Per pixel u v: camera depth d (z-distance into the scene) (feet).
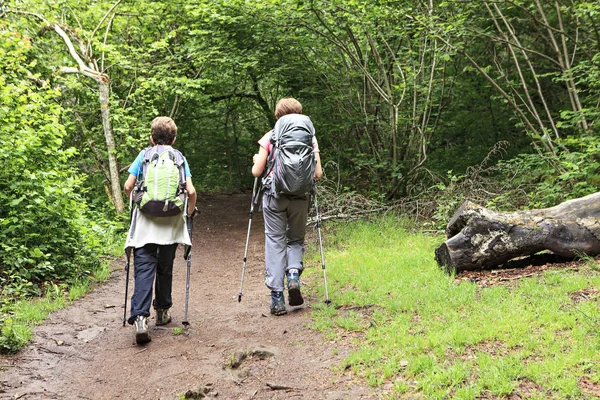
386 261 21.53
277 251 17.10
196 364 13.78
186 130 55.77
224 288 22.27
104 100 35.68
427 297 16.06
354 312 15.87
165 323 17.06
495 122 43.09
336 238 28.04
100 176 41.11
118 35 41.55
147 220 15.55
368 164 37.09
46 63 36.94
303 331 15.33
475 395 10.44
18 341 14.55
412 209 31.37
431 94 36.65
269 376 12.75
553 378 10.59
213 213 46.78
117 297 20.30
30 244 21.49
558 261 18.33
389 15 31.55
